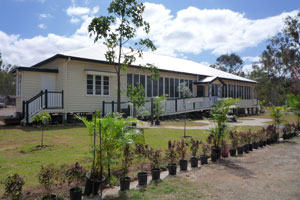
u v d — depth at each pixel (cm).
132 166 504
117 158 561
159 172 432
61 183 367
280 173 480
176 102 1752
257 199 346
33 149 665
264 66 4109
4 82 5556
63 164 507
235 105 732
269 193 370
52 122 1277
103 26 793
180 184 406
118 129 383
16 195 288
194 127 1281
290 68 3119
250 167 526
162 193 362
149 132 1048
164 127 1268
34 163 519
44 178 308
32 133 972
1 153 618
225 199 344
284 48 3322
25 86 1288
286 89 4034
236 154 668
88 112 1414
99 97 1464
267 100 4528
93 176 366
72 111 1335
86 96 1405
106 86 1507
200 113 2023
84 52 1486
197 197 349
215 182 419
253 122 1672
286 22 2917
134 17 834
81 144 746
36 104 1212
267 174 473
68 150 659
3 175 436
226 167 524
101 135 389
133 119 412
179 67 2089
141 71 1686
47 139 837
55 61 1432
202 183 412
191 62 2825
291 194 366
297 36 2869
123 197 345
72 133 980
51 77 1383
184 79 2048
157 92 1803
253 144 749
